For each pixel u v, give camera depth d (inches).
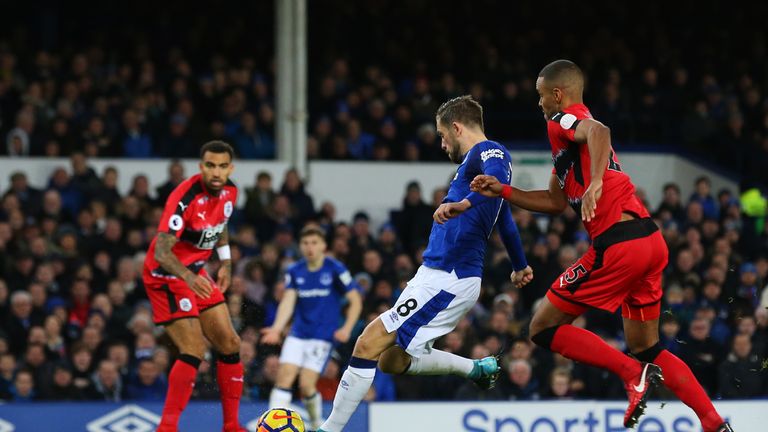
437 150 914.7
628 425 328.5
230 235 740.0
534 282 725.3
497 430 517.7
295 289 561.3
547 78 331.3
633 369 327.3
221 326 392.5
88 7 1049.5
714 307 687.7
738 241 816.9
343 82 940.6
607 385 590.9
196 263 390.3
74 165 775.1
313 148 888.3
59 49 1002.7
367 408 513.0
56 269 673.0
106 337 618.2
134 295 660.7
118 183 833.5
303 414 560.4
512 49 1026.7
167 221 374.9
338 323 565.0
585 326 664.4
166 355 587.8
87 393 572.1
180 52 954.7
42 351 579.2
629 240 323.3
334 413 359.6
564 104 330.3
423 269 359.9
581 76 331.6
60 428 501.7
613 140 966.4
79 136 833.5
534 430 520.1
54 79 879.1
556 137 325.1
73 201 762.2
